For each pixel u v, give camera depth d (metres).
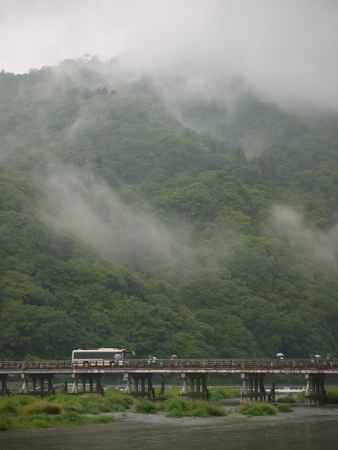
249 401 154.62
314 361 163.62
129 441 99.06
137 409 140.62
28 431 108.81
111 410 140.12
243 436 103.81
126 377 185.88
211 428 112.88
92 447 93.81
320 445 95.44
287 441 98.88
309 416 132.00
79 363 176.38
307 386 159.38
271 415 133.62
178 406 137.75
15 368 170.75
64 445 95.44
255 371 158.25
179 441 99.06
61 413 125.00
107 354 187.75
